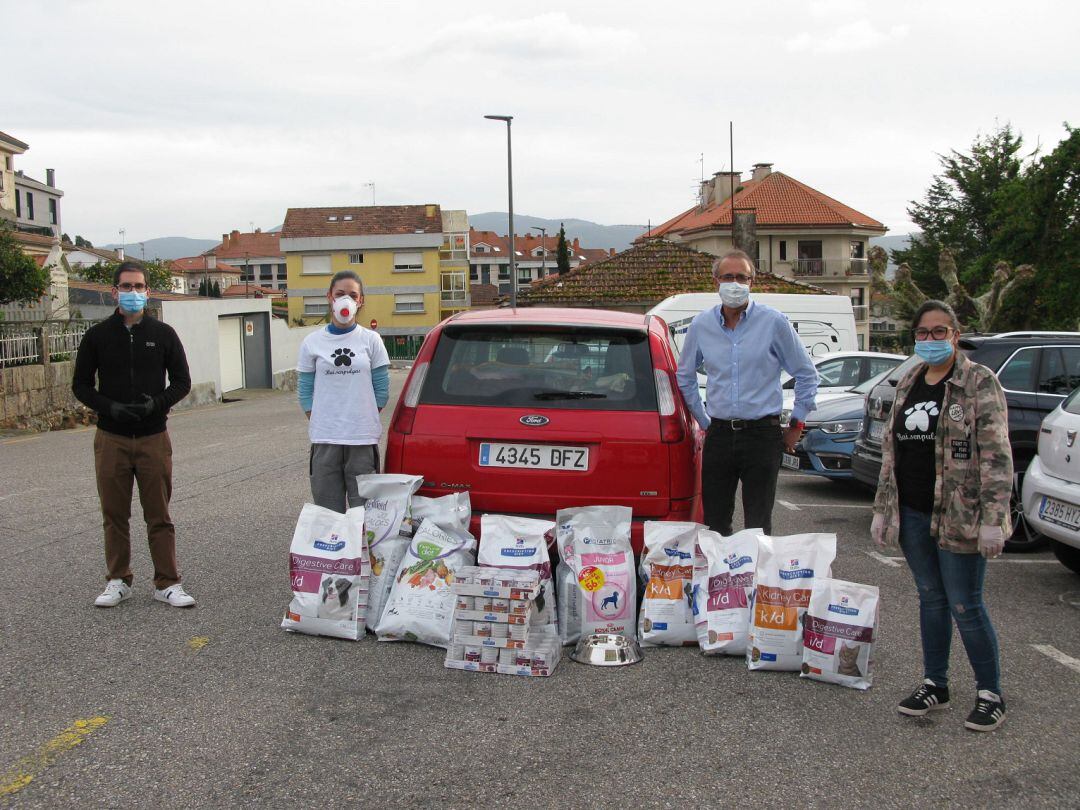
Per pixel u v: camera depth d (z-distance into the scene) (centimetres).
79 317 2144
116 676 452
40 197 6000
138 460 557
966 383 405
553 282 2609
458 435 524
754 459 536
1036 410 753
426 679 453
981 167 6256
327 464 565
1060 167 4369
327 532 516
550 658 462
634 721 407
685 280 2547
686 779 353
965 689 449
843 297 1728
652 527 505
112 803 331
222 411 2341
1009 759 374
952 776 358
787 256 6350
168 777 351
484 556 489
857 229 6372
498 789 344
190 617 545
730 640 484
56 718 404
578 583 498
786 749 380
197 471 1153
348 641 505
